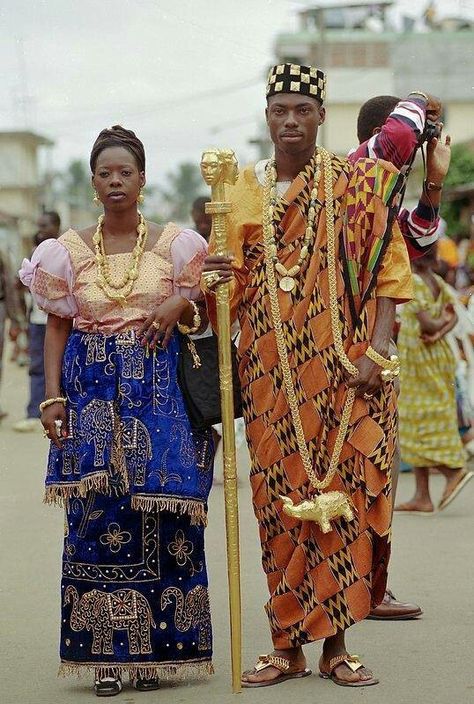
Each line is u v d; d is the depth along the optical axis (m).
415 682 4.39
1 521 7.61
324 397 4.29
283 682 4.43
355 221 4.29
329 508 4.22
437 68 29.84
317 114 4.32
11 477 9.21
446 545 6.71
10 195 47.81
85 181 72.50
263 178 4.37
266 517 4.40
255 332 4.35
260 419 4.37
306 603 4.36
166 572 4.36
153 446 4.29
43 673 4.64
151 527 4.34
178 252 4.43
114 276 4.39
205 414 4.39
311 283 4.29
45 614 5.46
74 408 4.39
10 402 14.76
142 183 4.48
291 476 4.33
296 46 34.00
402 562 6.30
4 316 12.36
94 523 4.34
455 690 4.29
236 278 4.38
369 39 33.88
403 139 4.59
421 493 7.69
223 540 6.93
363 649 4.83
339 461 4.30
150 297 4.39
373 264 4.29
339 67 34.28
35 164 49.16
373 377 4.27
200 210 8.23
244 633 5.10
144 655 4.34
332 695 4.26
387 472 4.32
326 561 4.30
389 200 4.31
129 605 4.33
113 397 4.32
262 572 6.17
